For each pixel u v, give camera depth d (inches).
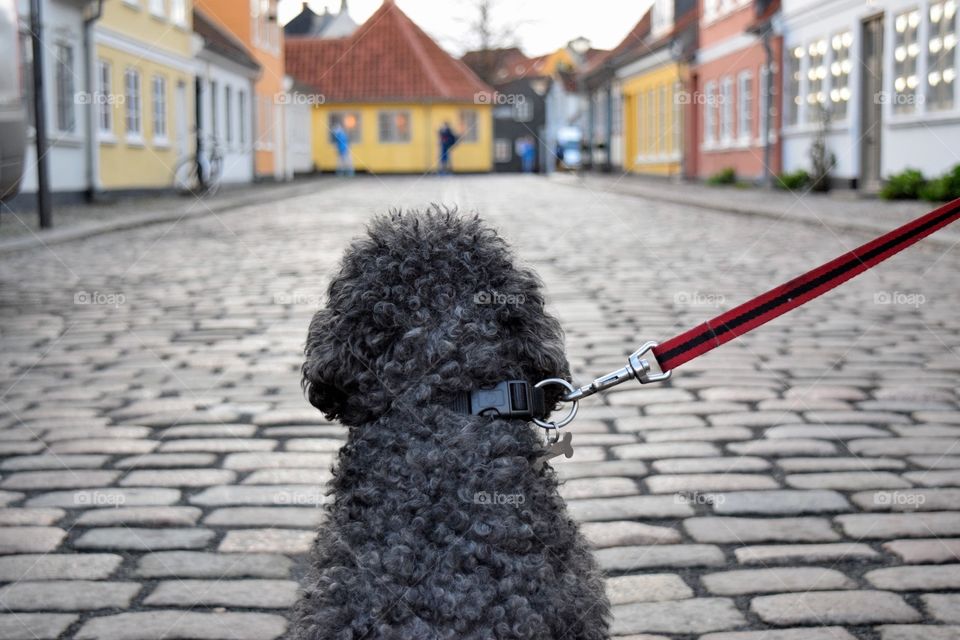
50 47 959.6
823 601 156.6
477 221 94.0
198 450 233.6
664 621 151.1
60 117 997.2
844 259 98.6
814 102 1156.5
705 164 1603.1
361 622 81.4
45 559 174.4
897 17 950.4
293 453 231.6
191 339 355.9
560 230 738.8
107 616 154.4
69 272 520.7
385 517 83.4
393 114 2413.9
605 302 425.7
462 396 87.6
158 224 809.5
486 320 88.3
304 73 2412.6
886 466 218.1
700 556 173.5
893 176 880.9
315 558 90.4
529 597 82.1
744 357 323.0
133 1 1171.3
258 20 1787.6
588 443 237.5
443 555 81.8
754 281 474.3
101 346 345.1
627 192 1255.5
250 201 1089.4
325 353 89.0
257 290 462.0
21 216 837.8
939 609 153.9
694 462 222.7
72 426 252.5
